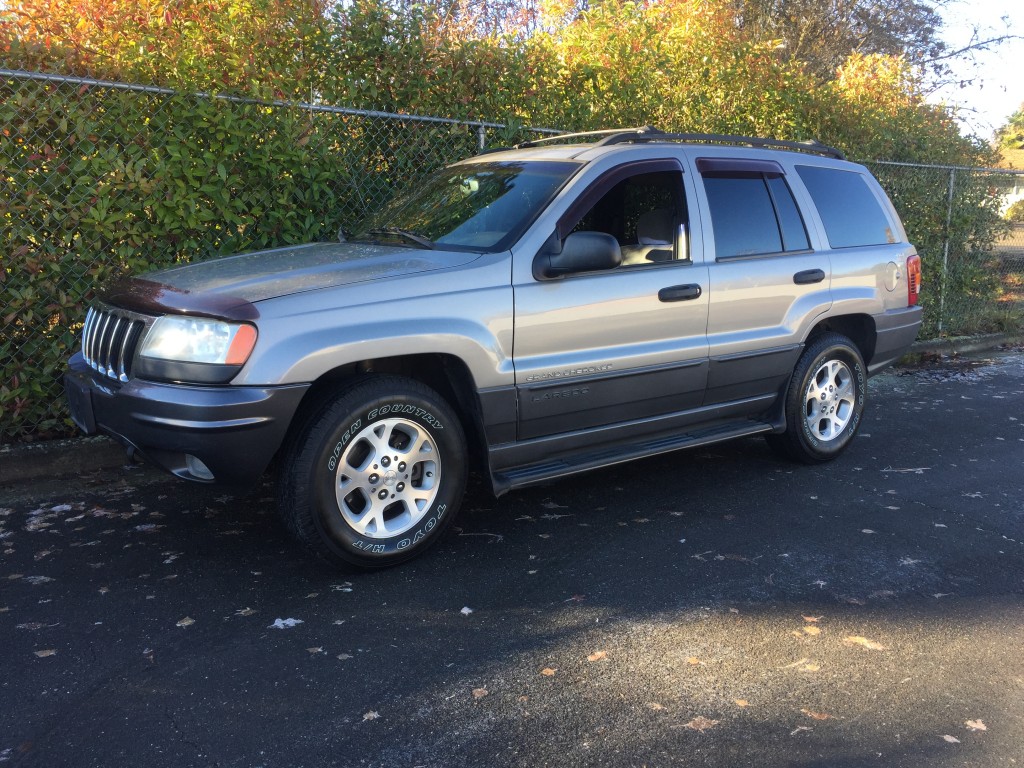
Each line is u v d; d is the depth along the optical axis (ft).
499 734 8.86
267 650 10.49
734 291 15.81
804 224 17.44
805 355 17.53
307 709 9.26
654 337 14.80
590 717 9.16
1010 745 8.73
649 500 16.06
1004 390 26.81
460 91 21.66
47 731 8.83
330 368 11.61
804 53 65.57
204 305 11.40
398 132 20.79
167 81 17.22
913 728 9.00
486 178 15.65
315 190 19.24
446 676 9.94
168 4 17.61
